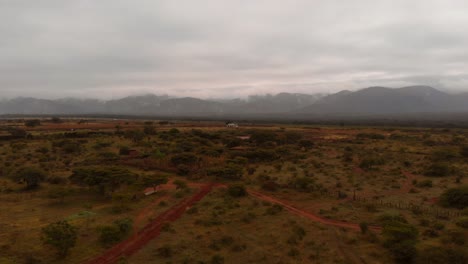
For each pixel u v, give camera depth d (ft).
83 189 159.84
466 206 128.67
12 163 219.61
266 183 168.25
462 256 82.69
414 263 84.74
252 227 112.16
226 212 127.95
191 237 103.30
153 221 118.32
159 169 211.82
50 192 148.36
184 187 164.76
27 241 97.35
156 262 86.43
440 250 86.38
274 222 116.67
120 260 86.28
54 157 242.78
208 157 245.04
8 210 128.06
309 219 119.65
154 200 144.87
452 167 207.72
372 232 104.27
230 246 96.48
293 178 185.16
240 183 160.56
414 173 203.10
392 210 128.16
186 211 129.49
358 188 165.17
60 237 89.15
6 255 87.71
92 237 102.01
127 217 119.44
